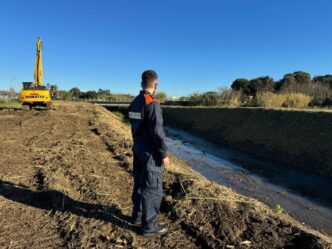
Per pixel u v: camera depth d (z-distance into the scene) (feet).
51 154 29.45
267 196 32.60
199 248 13.70
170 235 14.58
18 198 18.60
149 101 13.60
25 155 29.07
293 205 30.35
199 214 16.31
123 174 23.52
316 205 30.53
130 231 14.71
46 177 21.67
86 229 14.85
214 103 114.52
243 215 16.15
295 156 46.96
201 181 21.25
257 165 45.50
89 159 27.68
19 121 58.54
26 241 13.94
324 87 98.12
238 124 67.82
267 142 54.70
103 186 20.34
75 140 37.45
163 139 13.42
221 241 14.06
